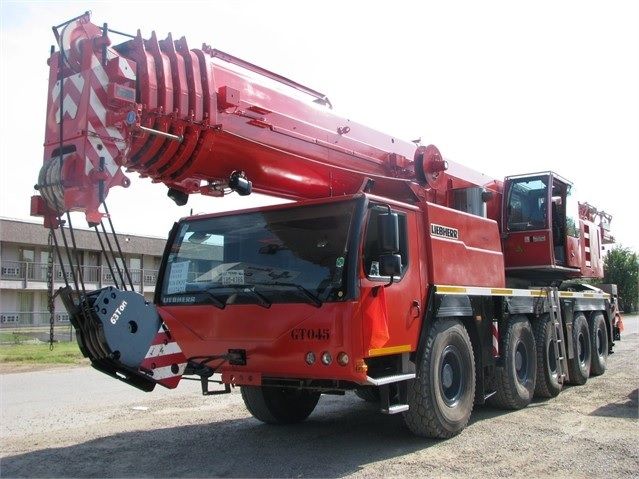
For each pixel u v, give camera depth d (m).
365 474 5.29
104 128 4.79
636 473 5.21
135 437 6.94
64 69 5.00
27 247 37.22
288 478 5.23
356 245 5.42
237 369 6.07
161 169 5.56
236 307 5.89
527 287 10.75
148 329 5.56
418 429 6.34
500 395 8.15
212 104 5.48
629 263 50.75
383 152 7.73
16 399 10.17
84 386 11.90
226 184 6.02
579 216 12.42
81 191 4.72
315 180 6.91
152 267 42.19
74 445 6.57
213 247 6.36
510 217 10.52
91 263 32.56
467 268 7.38
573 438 6.52
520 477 5.14
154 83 5.05
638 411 8.08
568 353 10.38
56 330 29.83
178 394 10.48
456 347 6.89
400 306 5.97
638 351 16.97
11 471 5.54
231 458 5.95
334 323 5.29
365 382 5.34
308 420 7.92
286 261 5.79
